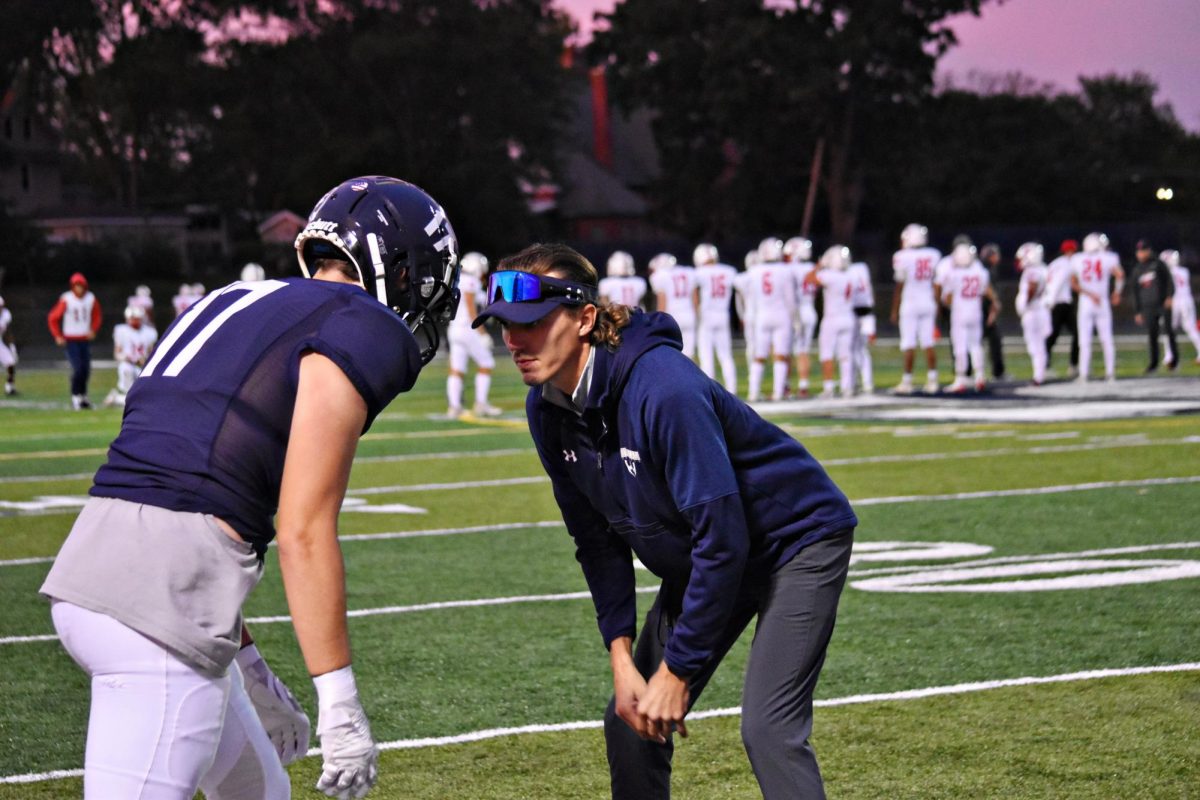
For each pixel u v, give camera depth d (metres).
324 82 68.50
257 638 7.07
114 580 2.74
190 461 2.80
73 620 2.77
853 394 21.80
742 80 59.41
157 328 55.03
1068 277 22.92
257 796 3.19
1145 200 75.75
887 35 57.97
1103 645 6.55
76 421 20.81
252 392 2.84
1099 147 80.12
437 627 7.20
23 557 9.53
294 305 2.93
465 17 64.81
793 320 21.92
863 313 21.61
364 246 3.13
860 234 63.25
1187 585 7.83
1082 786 4.68
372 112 68.50
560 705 5.80
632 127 86.88
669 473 3.41
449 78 64.75
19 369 36.72
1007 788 4.68
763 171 64.94
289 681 6.25
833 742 5.22
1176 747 5.07
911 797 4.63
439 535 10.13
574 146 77.62
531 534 10.15
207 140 78.00
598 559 3.89
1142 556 8.70
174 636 2.72
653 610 3.96
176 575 2.75
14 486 13.31
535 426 3.72
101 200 83.38
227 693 2.89
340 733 2.77
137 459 2.82
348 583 8.38
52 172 74.31
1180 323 26.70
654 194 69.06
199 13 70.81
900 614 7.26
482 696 5.94
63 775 5.00
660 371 3.41
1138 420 17.19
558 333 3.46
